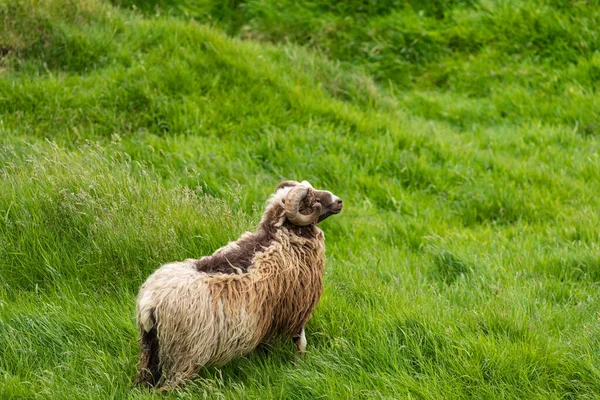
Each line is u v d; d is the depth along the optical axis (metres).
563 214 24.16
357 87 33.00
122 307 15.87
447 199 25.70
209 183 23.14
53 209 17.97
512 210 24.81
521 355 14.40
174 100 27.86
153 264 17.02
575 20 37.00
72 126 25.77
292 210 13.95
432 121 32.75
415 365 14.49
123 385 13.55
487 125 33.47
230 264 13.49
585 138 31.61
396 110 32.97
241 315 13.19
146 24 31.89
